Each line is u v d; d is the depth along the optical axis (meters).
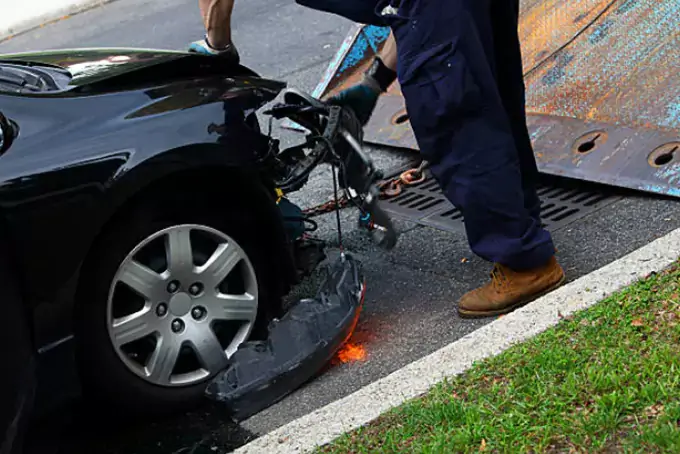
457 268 4.53
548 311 3.47
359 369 3.81
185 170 3.59
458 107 3.66
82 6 13.80
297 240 4.15
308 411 3.57
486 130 3.70
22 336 3.20
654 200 4.68
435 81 3.65
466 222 3.86
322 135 3.90
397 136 6.08
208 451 3.45
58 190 3.31
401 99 6.43
